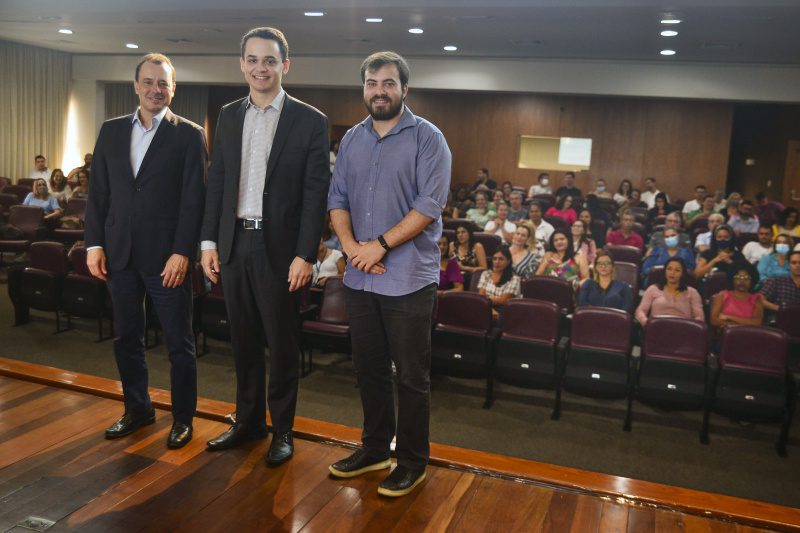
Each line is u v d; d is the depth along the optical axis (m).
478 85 10.95
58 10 8.58
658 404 4.09
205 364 4.96
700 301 4.78
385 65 2.00
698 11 6.73
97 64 12.88
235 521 1.90
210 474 2.17
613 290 4.92
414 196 2.08
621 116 12.43
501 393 4.69
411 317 2.06
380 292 2.06
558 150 12.84
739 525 1.97
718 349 4.60
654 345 4.09
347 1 7.11
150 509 1.94
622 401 4.64
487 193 10.54
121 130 2.35
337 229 2.15
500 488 2.15
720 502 2.06
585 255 6.07
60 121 12.95
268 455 2.26
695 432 4.15
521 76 10.76
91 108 13.04
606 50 9.52
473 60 10.91
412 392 2.10
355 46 10.33
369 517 1.95
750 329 3.94
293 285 2.18
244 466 2.23
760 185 13.89
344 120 13.95
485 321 4.42
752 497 3.32
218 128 2.27
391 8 7.29
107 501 1.97
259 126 2.20
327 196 2.24
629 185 11.36
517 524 1.95
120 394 2.74
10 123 12.02
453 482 2.18
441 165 2.04
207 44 10.77
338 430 2.48
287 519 1.92
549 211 9.43
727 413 3.94
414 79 11.18
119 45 11.55
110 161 2.34
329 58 11.52
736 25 7.30
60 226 8.48
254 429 2.42
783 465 3.71
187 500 2.00
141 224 2.32
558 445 3.86
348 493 2.09
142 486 2.07
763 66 9.90
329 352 5.40
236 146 2.21
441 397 4.55
